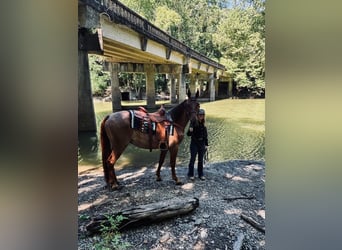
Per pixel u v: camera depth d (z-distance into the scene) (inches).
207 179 159.3
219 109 539.8
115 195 130.8
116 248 83.0
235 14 596.7
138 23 328.2
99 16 227.0
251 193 136.5
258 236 95.5
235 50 636.7
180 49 509.0
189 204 111.6
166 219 105.1
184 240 92.4
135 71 573.9
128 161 205.0
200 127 157.4
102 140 140.1
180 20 746.2
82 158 207.6
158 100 869.8
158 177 156.4
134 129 137.7
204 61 659.4
